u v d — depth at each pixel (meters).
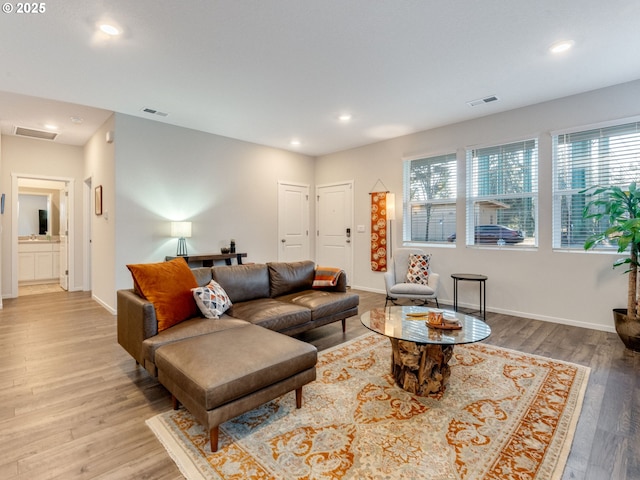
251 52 2.74
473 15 2.29
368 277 5.79
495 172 4.33
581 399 2.10
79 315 4.12
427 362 2.17
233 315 2.82
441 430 1.80
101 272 4.67
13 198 5.20
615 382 2.32
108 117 4.33
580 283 3.68
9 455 1.58
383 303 4.78
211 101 3.79
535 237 4.01
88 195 5.75
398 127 4.81
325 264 6.49
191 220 4.84
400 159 5.28
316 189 6.66
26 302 4.85
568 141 3.76
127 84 3.33
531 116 3.96
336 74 3.15
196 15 2.26
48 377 2.42
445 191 4.81
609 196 3.32
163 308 2.30
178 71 3.06
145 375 2.46
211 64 2.94
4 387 2.27
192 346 1.94
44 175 5.44
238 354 1.83
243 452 1.62
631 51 2.77
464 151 4.55
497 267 4.28
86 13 2.21
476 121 4.42
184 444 1.67
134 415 1.94
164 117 4.33
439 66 3.01
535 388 2.25
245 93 3.58
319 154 6.52
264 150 5.80
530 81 3.33
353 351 2.96
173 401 1.99
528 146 4.05
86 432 1.77
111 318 3.98
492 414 1.95
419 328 2.38
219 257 4.80
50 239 7.09
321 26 2.40
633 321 2.89
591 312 3.62
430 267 4.85
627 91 3.36
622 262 3.03
